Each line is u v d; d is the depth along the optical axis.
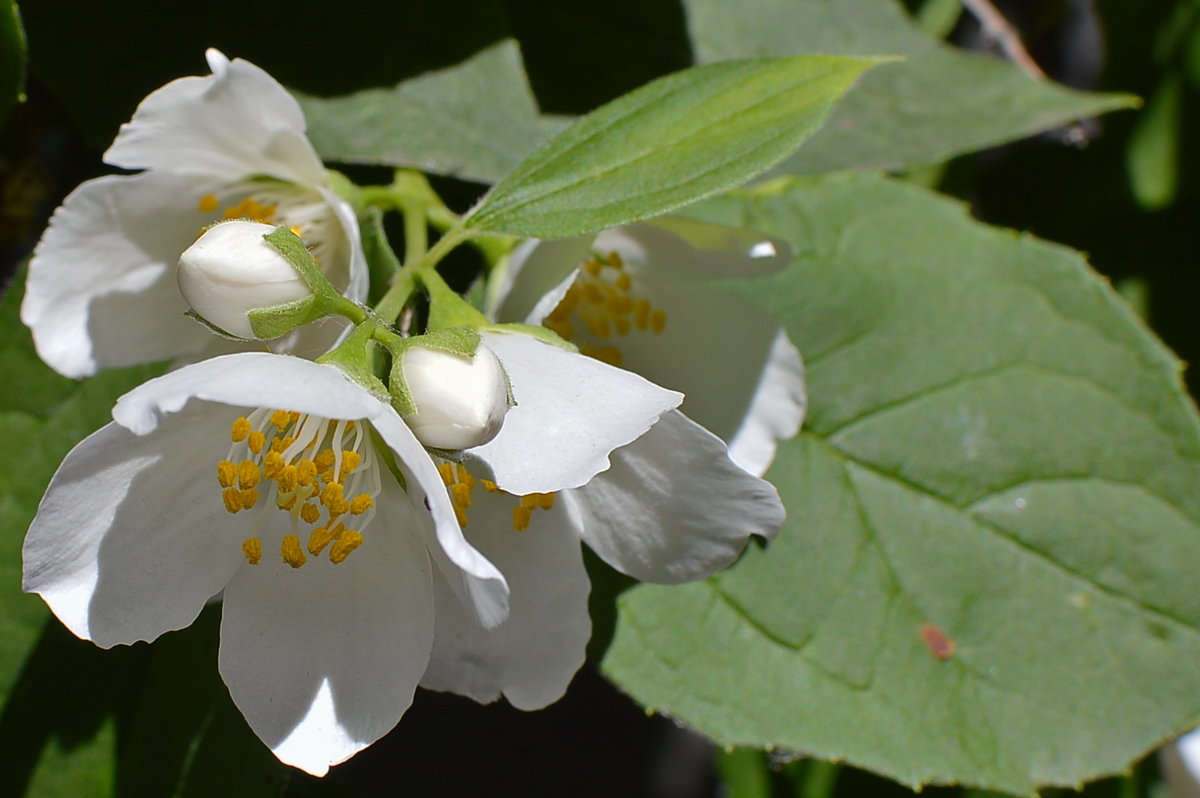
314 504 0.23
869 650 0.26
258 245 0.22
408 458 0.22
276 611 0.23
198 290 0.22
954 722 0.25
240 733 0.25
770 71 0.23
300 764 0.23
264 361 0.22
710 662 0.25
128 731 0.25
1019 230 0.32
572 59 0.27
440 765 0.44
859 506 0.26
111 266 0.24
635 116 0.23
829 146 0.27
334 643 0.23
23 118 0.28
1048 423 0.26
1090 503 0.26
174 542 0.22
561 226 0.23
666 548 0.23
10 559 0.25
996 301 0.27
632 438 0.22
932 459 0.26
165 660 0.25
